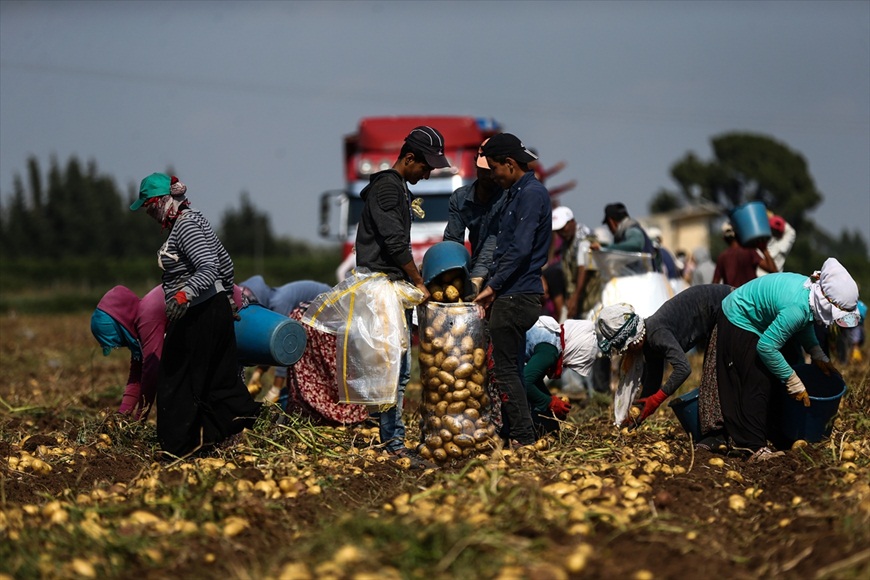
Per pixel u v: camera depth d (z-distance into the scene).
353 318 16.14
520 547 10.71
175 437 16.34
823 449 16.00
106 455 17.36
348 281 16.34
